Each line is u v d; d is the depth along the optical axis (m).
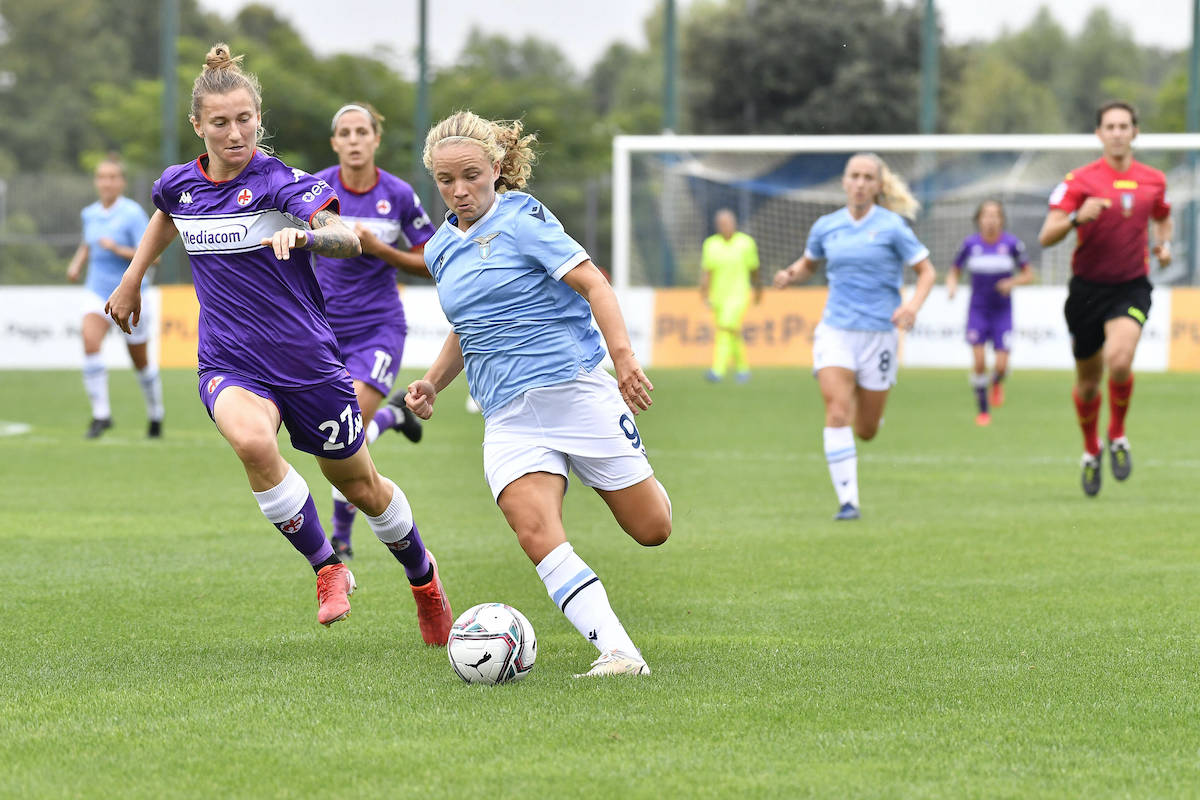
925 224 60.06
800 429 35.78
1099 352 23.39
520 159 11.83
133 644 12.91
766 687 10.99
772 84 94.88
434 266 11.82
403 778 8.71
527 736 9.60
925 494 24.20
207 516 21.61
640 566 17.41
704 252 50.56
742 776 8.72
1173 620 13.89
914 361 53.34
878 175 21.95
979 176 60.91
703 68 96.94
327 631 13.58
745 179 60.00
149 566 17.31
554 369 11.44
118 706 10.51
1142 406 41.03
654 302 55.19
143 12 136.75
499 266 11.41
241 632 13.51
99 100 123.44
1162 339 51.53
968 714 10.18
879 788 8.49
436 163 11.38
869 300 21.86
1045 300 52.56
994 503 23.06
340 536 18.20
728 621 13.97
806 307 55.50
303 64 94.88
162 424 36.09
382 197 18.41
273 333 12.30
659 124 103.31
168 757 9.18
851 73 92.25
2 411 40.56
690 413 39.94
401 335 18.61
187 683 11.27
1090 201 22.05
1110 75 153.62
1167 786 8.55
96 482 25.61
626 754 9.17
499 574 16.83
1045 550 18.41
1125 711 10.28
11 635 13.32
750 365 57.94
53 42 131.25
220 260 12.27
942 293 53.22
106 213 32.84
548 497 11.53
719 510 22.48
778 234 59.84
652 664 11.89
